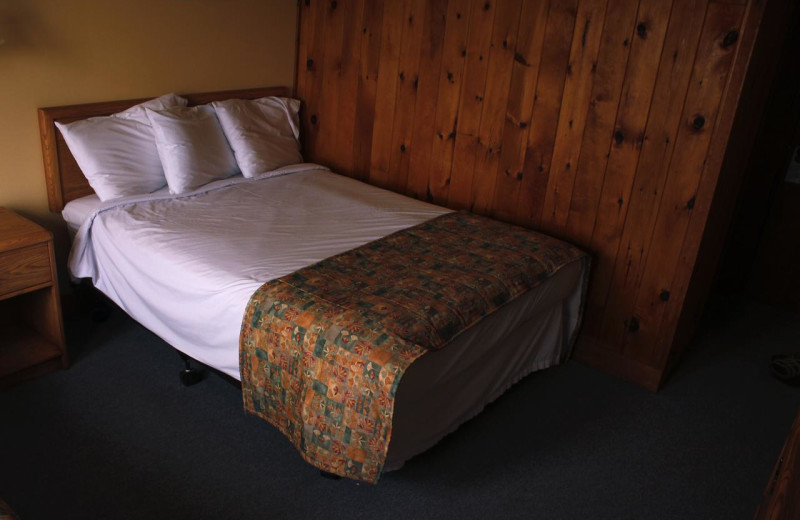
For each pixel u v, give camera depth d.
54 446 2.36
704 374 3.26
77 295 3.13
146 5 3.14
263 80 3.84
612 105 2.87
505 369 2.75
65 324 3.12
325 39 3.79
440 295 2.34
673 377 3.21
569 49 2.92
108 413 2.55
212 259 2.51
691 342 3.55
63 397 2.62
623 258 3.02
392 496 2.27
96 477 2.23
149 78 3.28
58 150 2.96
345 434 2.04
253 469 2.33
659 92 2.73
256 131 3.55
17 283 2.54
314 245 2.72
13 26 2.71
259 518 2.12
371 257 2.63
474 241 2.89
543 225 3.23
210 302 2.38
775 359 3.29
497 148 3.27
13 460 2.28
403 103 3.56
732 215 3.39
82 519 2.06
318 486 2.29
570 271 2.90
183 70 3.41
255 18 3.66
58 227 3.11
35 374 2.72
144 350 2.98
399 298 2.29
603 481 2.44
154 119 3.06
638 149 2.85
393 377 1.92
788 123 3.71
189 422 2.54
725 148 2.62
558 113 3.03
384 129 3.68
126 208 2.92
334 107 3.87
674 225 2.83
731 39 2.52
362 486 2.30
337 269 2.49
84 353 2.91
